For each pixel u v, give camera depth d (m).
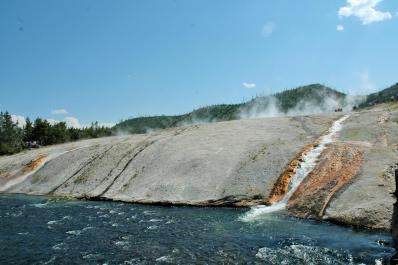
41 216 44.16
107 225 38.62
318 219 37.75
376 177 40.91
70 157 80.62
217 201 49.06
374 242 29.31
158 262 26.64
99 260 27.36
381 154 47.47
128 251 29.28
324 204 39.59
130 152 74.38
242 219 39.59
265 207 44.91
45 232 35.91
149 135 88.81
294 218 39.16
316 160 51.03
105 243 31.66
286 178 49.03
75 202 55.62
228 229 35.41
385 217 33.38
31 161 85.19
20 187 73.06
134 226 37.88
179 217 41.94
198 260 26.78
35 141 153.38
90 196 58.62
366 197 37.38
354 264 24.92
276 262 25.86
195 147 67.88
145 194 55.06
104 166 70.75
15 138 154.50
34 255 28.78
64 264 26.73
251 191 49.38
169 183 56.16
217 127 81.94
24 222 40.72
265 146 61.31
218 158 60.22
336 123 71.50
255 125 78.19
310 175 47.84
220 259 26.83
